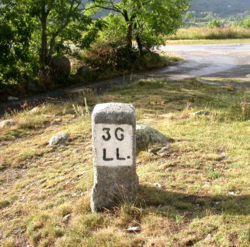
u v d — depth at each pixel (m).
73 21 14.08
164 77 15.02
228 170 5.09
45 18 13.12
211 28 38.97
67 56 17.17
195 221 3.92
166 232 3.83
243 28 38.56
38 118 8.55
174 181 4.84
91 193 4.36
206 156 5.55
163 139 6.25
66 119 8.59
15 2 12.38
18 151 6.89
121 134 4.22
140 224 4.01
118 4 17.41
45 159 6.47
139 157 5.76
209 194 4.46
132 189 4.41
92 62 16.47
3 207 5.08
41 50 13.67
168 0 16.53
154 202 4.37
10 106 10.77
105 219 4.14
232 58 21.83
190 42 32.97
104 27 15.42
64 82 13.87
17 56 12.12
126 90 11.66
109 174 4.30
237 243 3.54
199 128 6.91
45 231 4.16
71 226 4.16
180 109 8.64
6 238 4.30
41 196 5.11
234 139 6.27
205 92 10.76
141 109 8.78
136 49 18.95
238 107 8.40
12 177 5.99
